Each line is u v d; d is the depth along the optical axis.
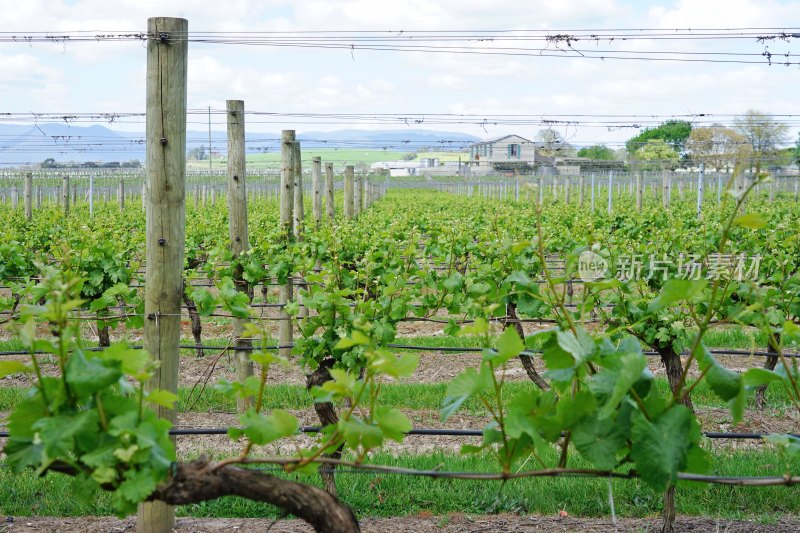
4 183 42.78
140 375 2.68
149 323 5.24
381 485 6.25
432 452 7.26
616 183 47.44
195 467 2.77
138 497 2.50
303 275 9.91
